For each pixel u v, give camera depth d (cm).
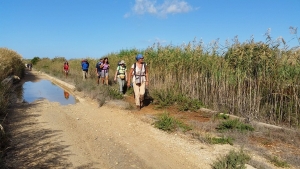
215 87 991
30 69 4581
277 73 809
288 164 495
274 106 812
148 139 645
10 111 912
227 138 616
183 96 1041
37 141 607
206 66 1028
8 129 688
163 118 754
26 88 1716
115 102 1091
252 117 797
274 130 699
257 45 859
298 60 787
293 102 771
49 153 537
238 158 476
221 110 916
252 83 870
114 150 569
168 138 652
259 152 548
